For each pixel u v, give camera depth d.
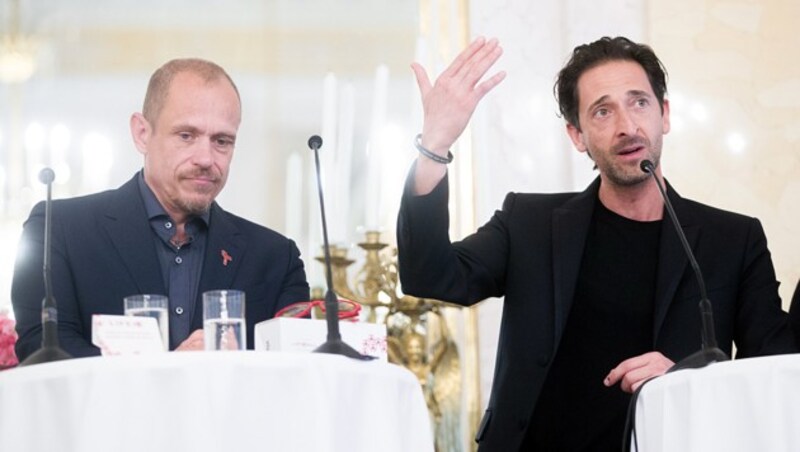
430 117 7.21
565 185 11.61
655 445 6.00
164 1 12.99
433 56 12.20
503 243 7.88
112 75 12.88
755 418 5.75
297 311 6.87
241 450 5.40
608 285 7.60
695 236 7.69
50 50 12.88
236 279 7.75
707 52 11.64
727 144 11.50
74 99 12.80
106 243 7.62
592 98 7.80
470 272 7.70
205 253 7.74
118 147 12.75
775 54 11.64
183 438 5.32
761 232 7.85
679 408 5.92
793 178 11.45
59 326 7.33
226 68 12.90
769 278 7.72
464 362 11.42
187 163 7.55
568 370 7.51
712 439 5.78
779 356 5.79
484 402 11.38
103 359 5.36
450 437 11.25
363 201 12.19
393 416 5.74
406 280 7.39
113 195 7.83
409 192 7.28
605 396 7.41
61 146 12.69
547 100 11.76
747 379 5.78
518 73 11.80
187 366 5.38
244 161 12.68
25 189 12.55
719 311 7.58
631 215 7.75
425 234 7.25
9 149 12.62
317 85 12.88
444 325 11.34
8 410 5.38
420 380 11.13
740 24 11.67
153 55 12.93
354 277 11.84
